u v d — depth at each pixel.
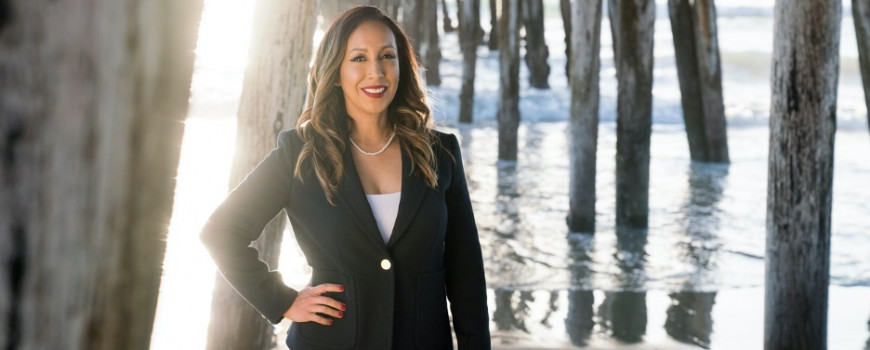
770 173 3.88
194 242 5.91
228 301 3.09
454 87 17.39
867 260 6.30
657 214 7.96
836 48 3.64
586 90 7.09
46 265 0.43
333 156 1.68
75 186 0.43
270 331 3.21
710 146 10.98
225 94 16.05
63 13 0.41
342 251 1.68
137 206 0.46
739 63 22.81
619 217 7.41
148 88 0.45
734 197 8.77
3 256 0.41
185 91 0.48
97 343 0.46
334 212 1.68
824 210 3.80
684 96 11.10
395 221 1.69
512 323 4.77
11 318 0.42
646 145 7.32
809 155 3.73
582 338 4.52
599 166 10.72
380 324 1.67
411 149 1.73
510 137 10.73
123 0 0.43
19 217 0.41
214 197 7.10
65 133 0.42
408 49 1.82
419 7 16.58
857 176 9.99
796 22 3.62
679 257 6.38
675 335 4.61
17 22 0.40
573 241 6.83
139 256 0.47
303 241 1.75
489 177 9.69
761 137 13.73
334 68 1.72
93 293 0.45
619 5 7.36
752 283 5.70
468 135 13.22
